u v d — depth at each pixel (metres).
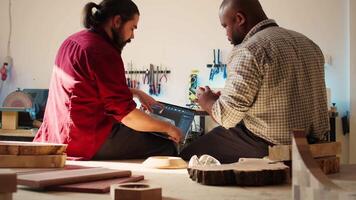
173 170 1.62
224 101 1.76
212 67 4.05
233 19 1.97
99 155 2.11
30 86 4.54
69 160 1.97
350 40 3.72
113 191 0.91
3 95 4.57
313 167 0.79
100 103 2.03
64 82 2.03
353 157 3.71
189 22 4.14
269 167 1.27
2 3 4.62
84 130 2.01
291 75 1.74
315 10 3.84
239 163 1.37
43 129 2.18
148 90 4.22
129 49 4.29
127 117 2.05
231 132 1.93
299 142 0.83
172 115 2.45
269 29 1.85
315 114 1.79
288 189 1.18
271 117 1.75
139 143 2.19
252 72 1.71
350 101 3.72
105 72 1.94
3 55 4.61
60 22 4.50
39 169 1.35
